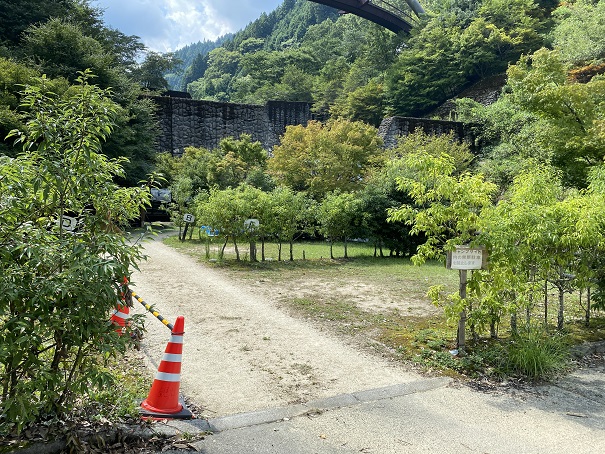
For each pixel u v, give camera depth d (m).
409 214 6.17
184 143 34.28
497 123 32.91
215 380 5.02
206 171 23.72
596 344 6.43
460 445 3.78
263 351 6.02
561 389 5.05
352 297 9.29
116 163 3.94
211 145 35.34
